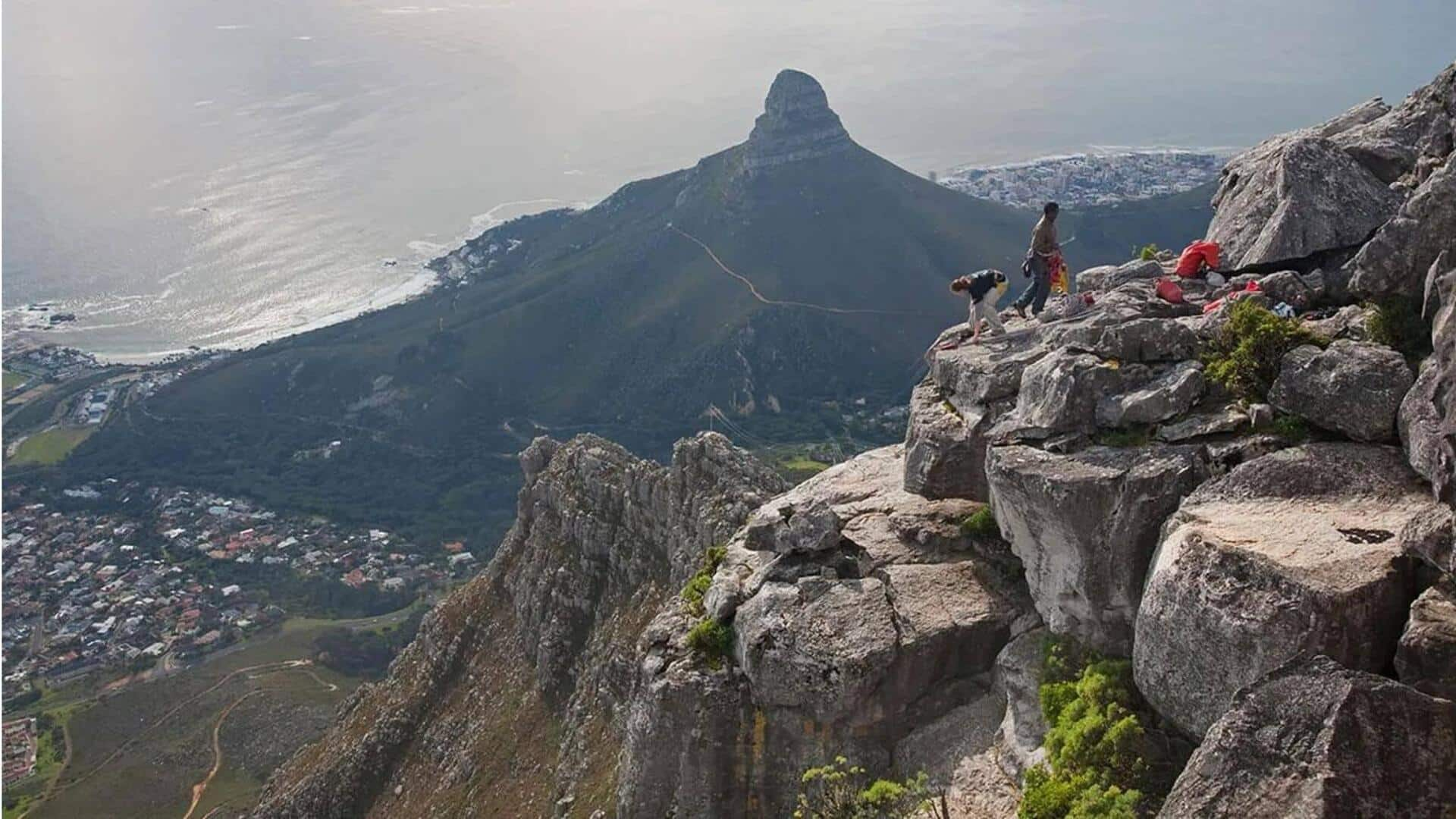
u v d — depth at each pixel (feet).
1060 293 104.53
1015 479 79.20
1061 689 74.64
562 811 155.84
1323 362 74.28
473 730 219.41
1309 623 59.16
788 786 86.28
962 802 76.23
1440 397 67.00
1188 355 83.25
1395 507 66.03
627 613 194.49
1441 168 88.33
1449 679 55.83
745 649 87.76
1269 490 69.92
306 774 245.04
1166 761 67.00
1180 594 65.16
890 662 82.79
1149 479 73.67
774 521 99.86
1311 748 52.16
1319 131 116.47
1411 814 50.19
